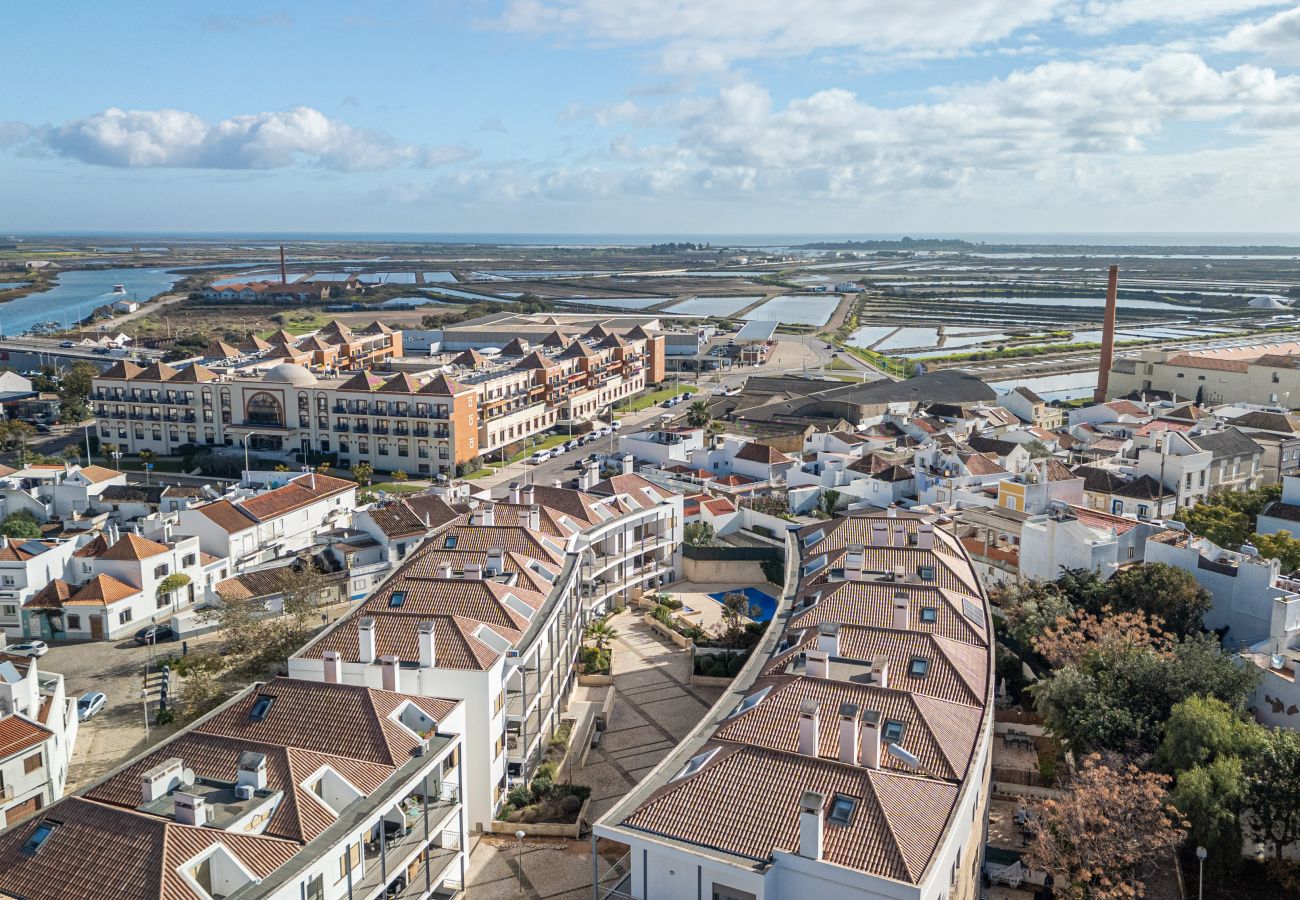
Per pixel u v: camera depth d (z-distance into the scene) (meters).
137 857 61.84
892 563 110.19
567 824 91.56
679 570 160.75
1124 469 183.25
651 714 116.88
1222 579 118.25
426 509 168.12
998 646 117.81
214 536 160.25
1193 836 81.25
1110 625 105.56
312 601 132.50
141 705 122.88
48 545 149.12
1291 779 81.62
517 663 95.44
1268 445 193.00
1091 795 79.50
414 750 77.38
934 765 71.31
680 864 63.88
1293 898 81.62
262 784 70.25
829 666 85.19
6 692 97.56
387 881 71.94
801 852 61.78
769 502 178.62
